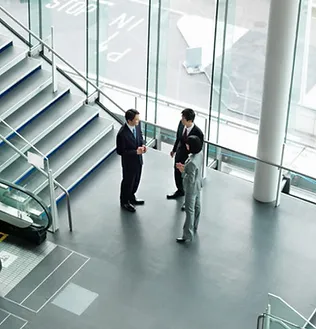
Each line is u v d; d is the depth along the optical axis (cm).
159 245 1383
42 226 1373
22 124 1527
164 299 1284
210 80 1509
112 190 1505
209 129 1538
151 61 1529
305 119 1464
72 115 1590
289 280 1323
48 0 1592
